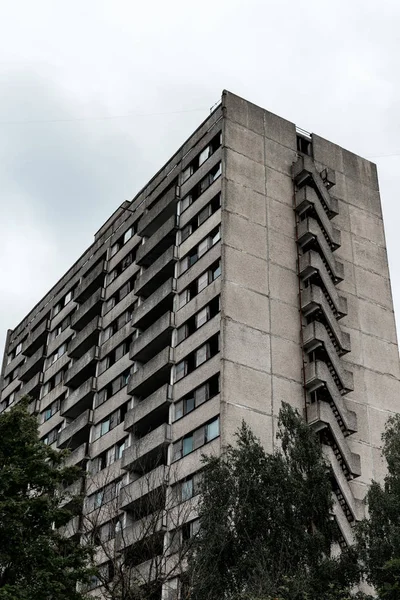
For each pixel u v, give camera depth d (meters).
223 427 45.53
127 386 55.34
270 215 55.31
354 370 54.19
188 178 58.94
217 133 57.47
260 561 32.97
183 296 53.94
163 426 49.53
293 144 60.16
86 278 69.00
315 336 50.78
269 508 35.19
